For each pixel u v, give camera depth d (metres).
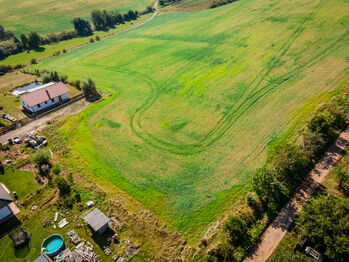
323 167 35.62
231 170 38.16
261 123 46.66
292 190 32.88
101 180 38.59
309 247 26.25
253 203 31.95
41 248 28.98
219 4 130.38
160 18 139.38
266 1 107.69
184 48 85.25
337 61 60.97
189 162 40.59
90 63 85.88
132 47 94.62
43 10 157.88
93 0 179.38
